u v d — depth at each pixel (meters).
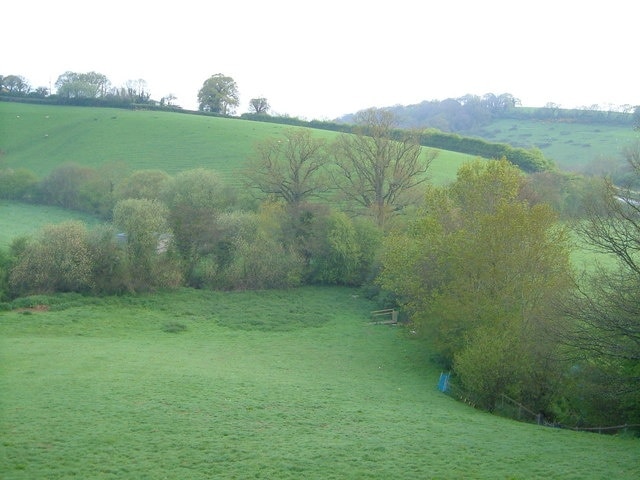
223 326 51.19
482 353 31.16
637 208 28.66
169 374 30.52
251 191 77.62
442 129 131.00
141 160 87.88
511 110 140.62
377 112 80.12
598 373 29.12
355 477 16.67
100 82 121.56
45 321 46.84
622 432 26.91
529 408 31.73
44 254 53.00
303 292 64.56
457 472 17.27
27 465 16.67
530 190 61.78
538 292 34.00
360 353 44.34
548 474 17.28
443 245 41.75
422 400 30.67
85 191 73.31
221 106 135.25
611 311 27.09
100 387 26.48
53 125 96.62
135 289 56.69
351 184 76.31
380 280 51.00
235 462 17.62
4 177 72.31
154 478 16.20
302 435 20.88
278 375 34.03
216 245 63.69
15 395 24.52
